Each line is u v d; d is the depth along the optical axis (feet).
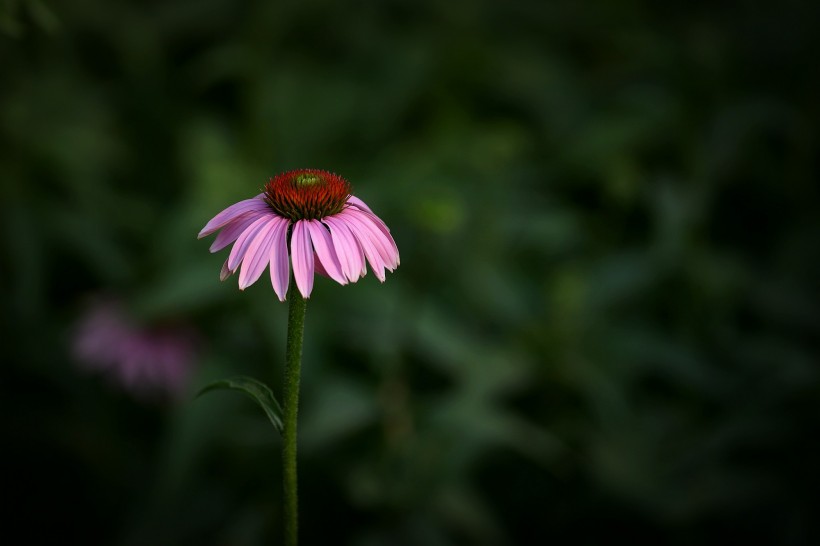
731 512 3.36
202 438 3.31
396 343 3.36
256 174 3.81
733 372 3.60
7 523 3.67
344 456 3.38
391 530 3.26
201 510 3.44
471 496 3.29
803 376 3.40
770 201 4.41
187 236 3.48
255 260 2.38
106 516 3.69
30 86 4.20
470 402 3.25
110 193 4.19
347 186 2.47
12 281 3.77
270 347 3.40
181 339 3.71
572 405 3.53
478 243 3.73
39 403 3.84
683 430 3.51
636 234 4.34
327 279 3.43
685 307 3.85
